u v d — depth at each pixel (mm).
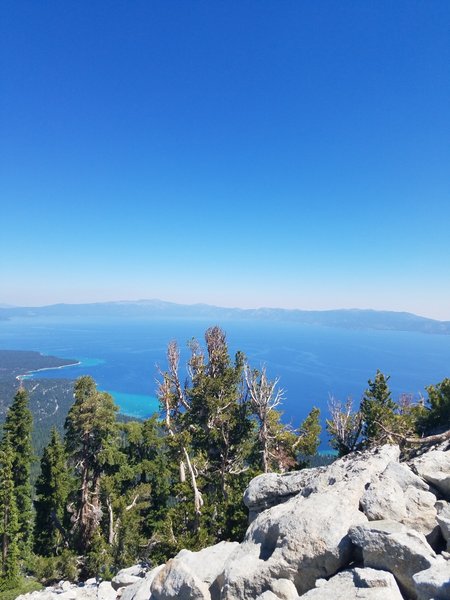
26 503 49656
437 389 32656
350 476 14008
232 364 50000
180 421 46688
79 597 20406
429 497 11719
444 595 7680
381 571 9172
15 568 43219
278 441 42531
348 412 43062
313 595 9148
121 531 41625
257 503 18500
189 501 36594
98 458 46156
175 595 12148
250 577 11031
